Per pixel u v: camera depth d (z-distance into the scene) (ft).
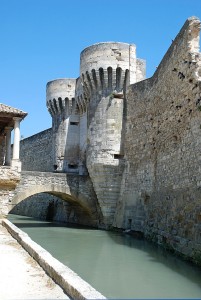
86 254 70.59
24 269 40.52
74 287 29.66
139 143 99.14
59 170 136.15
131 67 109.19
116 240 89.56
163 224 77.71
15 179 99.55
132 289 44.98
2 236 68.23
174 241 69.62
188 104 69.00
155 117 89.97
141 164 96.84
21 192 108.27
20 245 57.57
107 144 107.34
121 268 57.52
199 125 62.90
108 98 108.99
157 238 80.53
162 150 83.25
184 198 67.26
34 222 140.36
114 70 108.27
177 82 75.41
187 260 61.57
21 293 31.19
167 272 54.49
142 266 58.85
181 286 46.57
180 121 72.90
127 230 99.66
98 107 110.01
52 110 142.10
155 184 86.53
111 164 106.73
